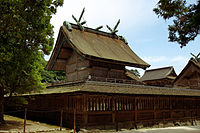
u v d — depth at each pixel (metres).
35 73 16.66
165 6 9.80
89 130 14.07
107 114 15.59
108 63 20.30
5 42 12.85
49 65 23.41
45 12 14.08
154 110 19.55
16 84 15.85
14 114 25.55
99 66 19.56
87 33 23.52
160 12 10.28
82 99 14.51
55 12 15.02
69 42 19.20
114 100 16.33
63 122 16.58
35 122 18.73
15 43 13.44
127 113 17.11
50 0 13.89
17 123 17.45
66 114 16.45
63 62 23.34
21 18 12.32
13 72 12.92
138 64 21.27
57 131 13.95
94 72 19.11
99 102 15.30
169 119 20.83
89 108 14.56
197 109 24.80
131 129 16.88
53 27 15.49
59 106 17.72
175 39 10.70
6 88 16.48
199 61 31.23
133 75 29.17
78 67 20.83
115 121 15.97
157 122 19.50
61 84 18.30
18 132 12.81
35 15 13.24
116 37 27.16
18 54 12.99
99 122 14.94
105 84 15.95
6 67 12.59
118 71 21.17
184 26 9.85
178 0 9.62
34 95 20.53
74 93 14.93
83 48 18.69
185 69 31.45
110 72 20.42
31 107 22.69
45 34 15.02
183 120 22.42
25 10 13.14
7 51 12.70
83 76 19.77
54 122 17.98
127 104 17.33
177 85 31.86
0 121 15.95
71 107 15.92
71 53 22.41
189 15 9.55
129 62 20.34
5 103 17.48
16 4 12.26
